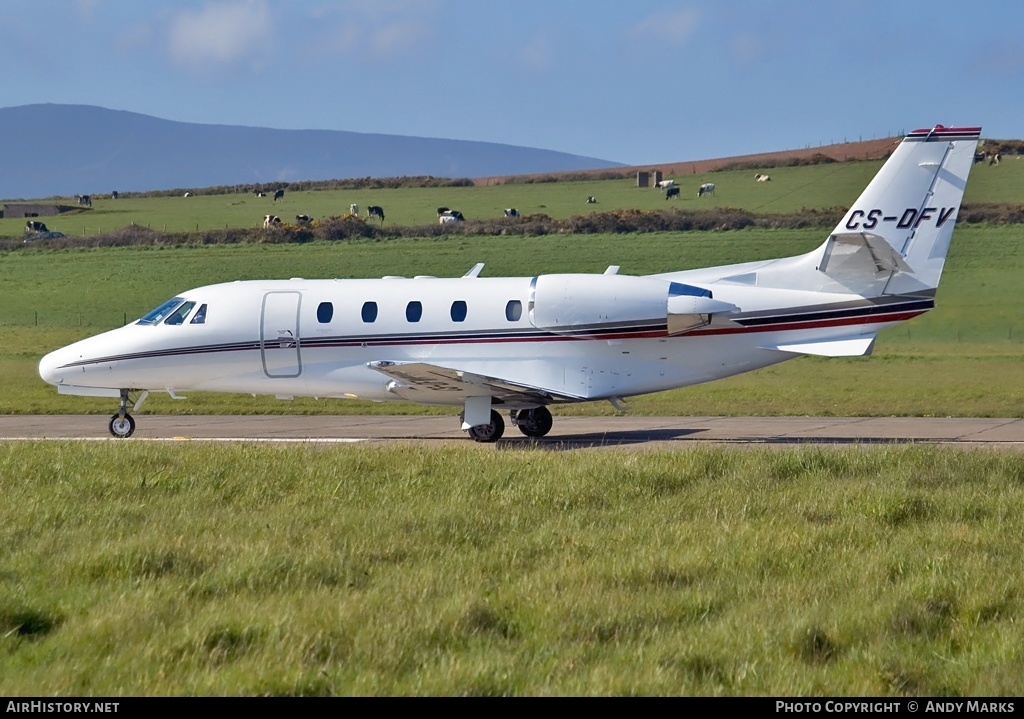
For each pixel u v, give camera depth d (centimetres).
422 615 2942
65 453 5959
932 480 4956
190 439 7969
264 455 5822
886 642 2798
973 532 3888
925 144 6981
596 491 4653
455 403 7700
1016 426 8275
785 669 2617
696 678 2581
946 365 13888
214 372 8006
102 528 4031
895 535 3900
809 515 4216
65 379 8162
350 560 3531
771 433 8000
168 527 4062
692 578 3356
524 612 3000
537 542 3806
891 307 7112
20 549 3806
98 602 3144
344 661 2653
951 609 3056
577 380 7394
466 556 3628
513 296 7531
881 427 8300
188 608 3061
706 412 9725
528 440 7762
